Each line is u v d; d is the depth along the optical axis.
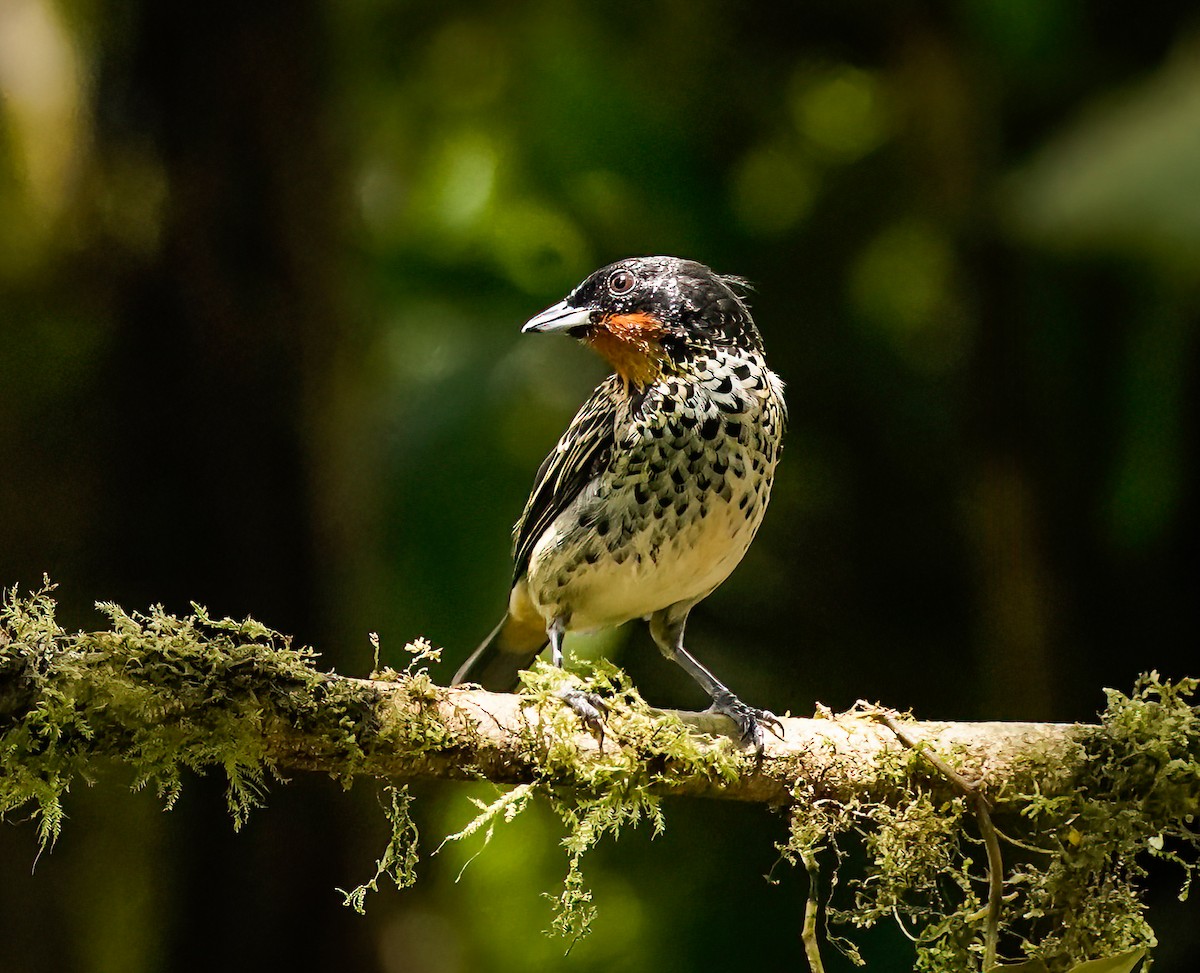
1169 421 10.68
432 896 11.87
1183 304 10.46
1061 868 6.16
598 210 12.80
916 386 12.92
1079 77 11.95
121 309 10.77
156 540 10.98
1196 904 10.22
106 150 10.39
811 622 12.67
